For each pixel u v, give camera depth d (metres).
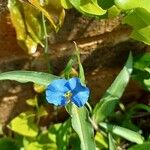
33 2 0.21
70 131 0.26
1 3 0.22
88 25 0.24
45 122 0.28
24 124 0.26
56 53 0.25
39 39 0.23
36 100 0.26
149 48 0.26
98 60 0.26
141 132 0.28
